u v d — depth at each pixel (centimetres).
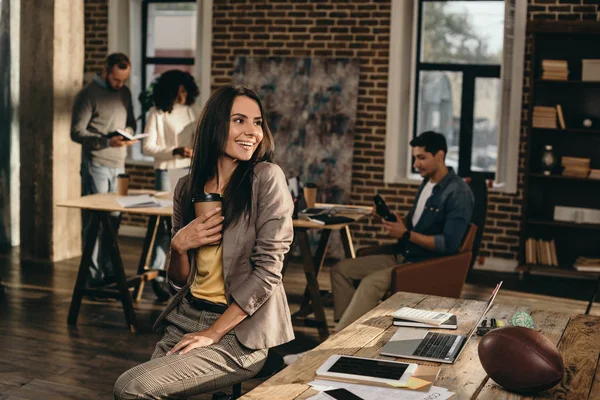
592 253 650
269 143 235
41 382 372
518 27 670
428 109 731
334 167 726
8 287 564
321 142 728
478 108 718
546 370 177
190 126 581
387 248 458
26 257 668
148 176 797
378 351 213
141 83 820
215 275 229
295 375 188
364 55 716
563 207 640
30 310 504
